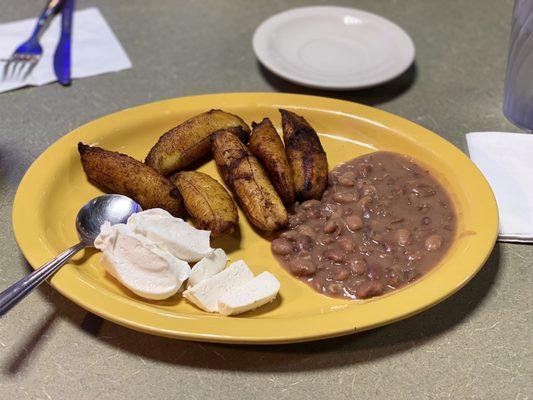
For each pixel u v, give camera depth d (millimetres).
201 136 1015
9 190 1028
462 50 1433
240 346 786
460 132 1193
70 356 774
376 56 1334
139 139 1083
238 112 1119
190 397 736
